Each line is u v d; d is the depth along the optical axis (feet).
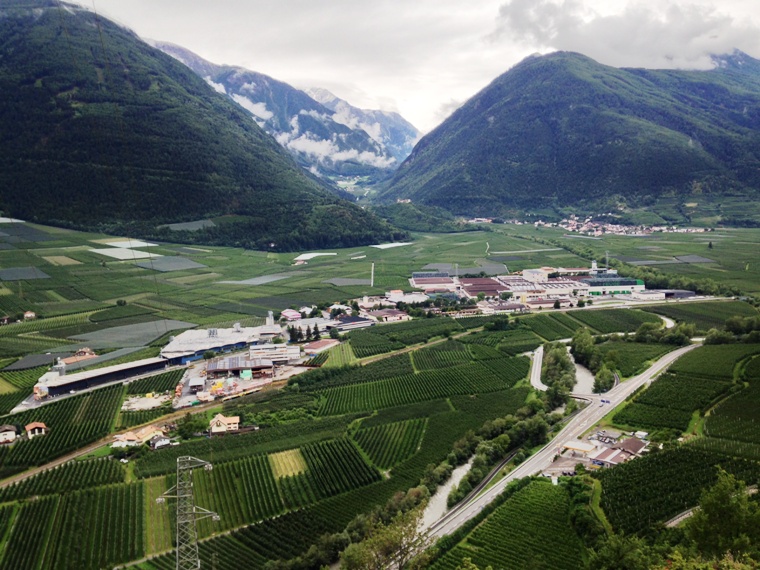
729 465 543.80
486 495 536.01
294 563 433.48
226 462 593.01
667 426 647.15
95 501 523.70
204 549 460.14
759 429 613.93
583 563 432.25
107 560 449.89
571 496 518.78
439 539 462.60
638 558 383.04
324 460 597.11
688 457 562.25
